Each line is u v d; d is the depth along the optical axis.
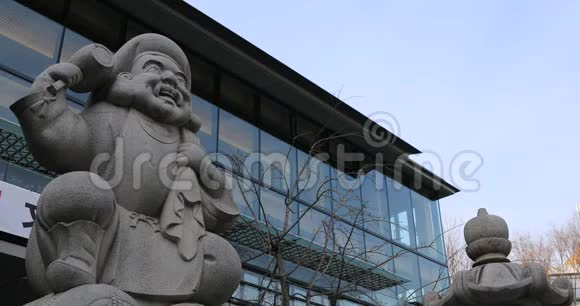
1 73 11.09
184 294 3.70
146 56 4.58
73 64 3.98
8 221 9.52
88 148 3.94
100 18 13.38
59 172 3.96
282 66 15.79
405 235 16.81
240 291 11.33
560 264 20.95
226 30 14.79
